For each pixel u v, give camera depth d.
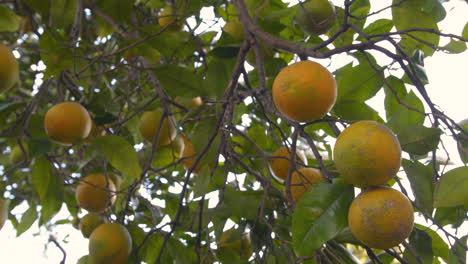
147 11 1.63
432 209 1.02
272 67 1.32
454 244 1.03
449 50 1.07
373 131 0.91
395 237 0.90
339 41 1.34
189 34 1.26
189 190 1.48
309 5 1.24
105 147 1.19
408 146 1.02
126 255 1.17
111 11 1.25
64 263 1.18
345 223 0.94
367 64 1.17
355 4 1.31
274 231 1.19
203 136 1.20
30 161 1.26
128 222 1.26
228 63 1.22
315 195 0.96
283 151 1.25
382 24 1.32
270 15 1.28
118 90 1.64
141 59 1.37
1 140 1.38
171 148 1.37
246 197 1.21
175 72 1.20
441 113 1.01
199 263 1.15
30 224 1.33
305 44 1.30
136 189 1.44
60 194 1.22
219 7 1.50
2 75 1.08
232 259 1.25
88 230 1.35
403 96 1.19
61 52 1.19
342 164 0.92
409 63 1.00
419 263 0.97
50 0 1.23
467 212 1.09
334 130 1.07
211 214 1.17
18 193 1.61
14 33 1.62
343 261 1.15
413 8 1.14
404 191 1.02
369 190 0.93
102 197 1.31
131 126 1.45
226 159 1.18
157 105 1.34
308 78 0.96
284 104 0.97
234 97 1.16
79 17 1.20
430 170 1.03
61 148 1.61
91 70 1.40
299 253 0.93
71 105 1.16
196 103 1.44
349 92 1.18
